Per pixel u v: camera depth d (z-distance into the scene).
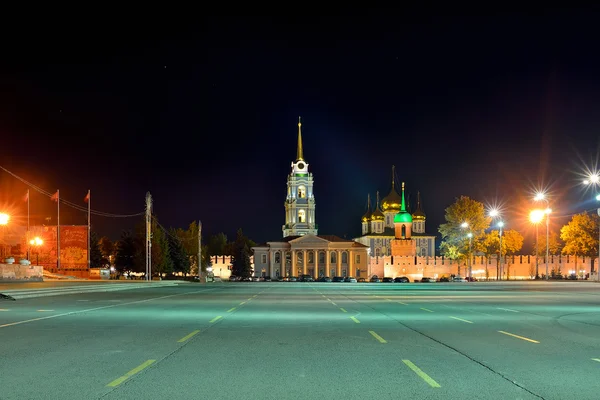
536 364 12.77
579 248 110.25
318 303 34.94
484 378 11.15
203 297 41.72
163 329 19.34
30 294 38.75
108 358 13.29
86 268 80.25
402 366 12.43
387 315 25.83
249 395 9.58
